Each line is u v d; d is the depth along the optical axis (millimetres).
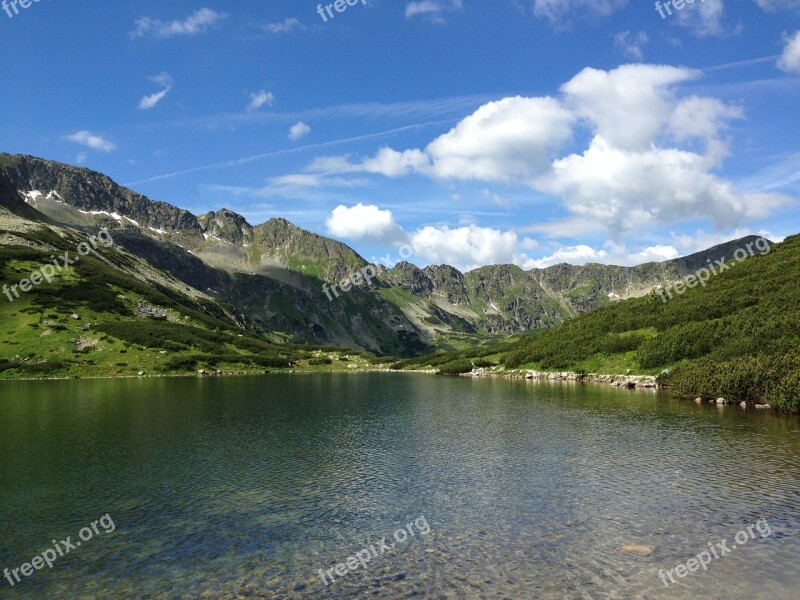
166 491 32562
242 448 45344
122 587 20469
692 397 78312
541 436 50094
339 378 159625
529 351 159500
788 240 160250
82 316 186625
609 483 33469
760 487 31844
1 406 74188
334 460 40781
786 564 21812
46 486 33562
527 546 23922
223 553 23547
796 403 59500
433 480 34938
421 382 136375
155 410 70688
